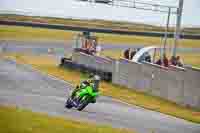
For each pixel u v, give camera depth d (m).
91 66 102.25
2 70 92.88
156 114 59.22
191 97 69.69
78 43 123.50
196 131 50.09
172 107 69.06
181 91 71.88
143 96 77.75
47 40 196.38
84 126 35.25
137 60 89.25
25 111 38.78
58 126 32.25
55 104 54.22
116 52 182.50
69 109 51.03
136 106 65.06
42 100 56.91
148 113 59.09
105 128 36.88
